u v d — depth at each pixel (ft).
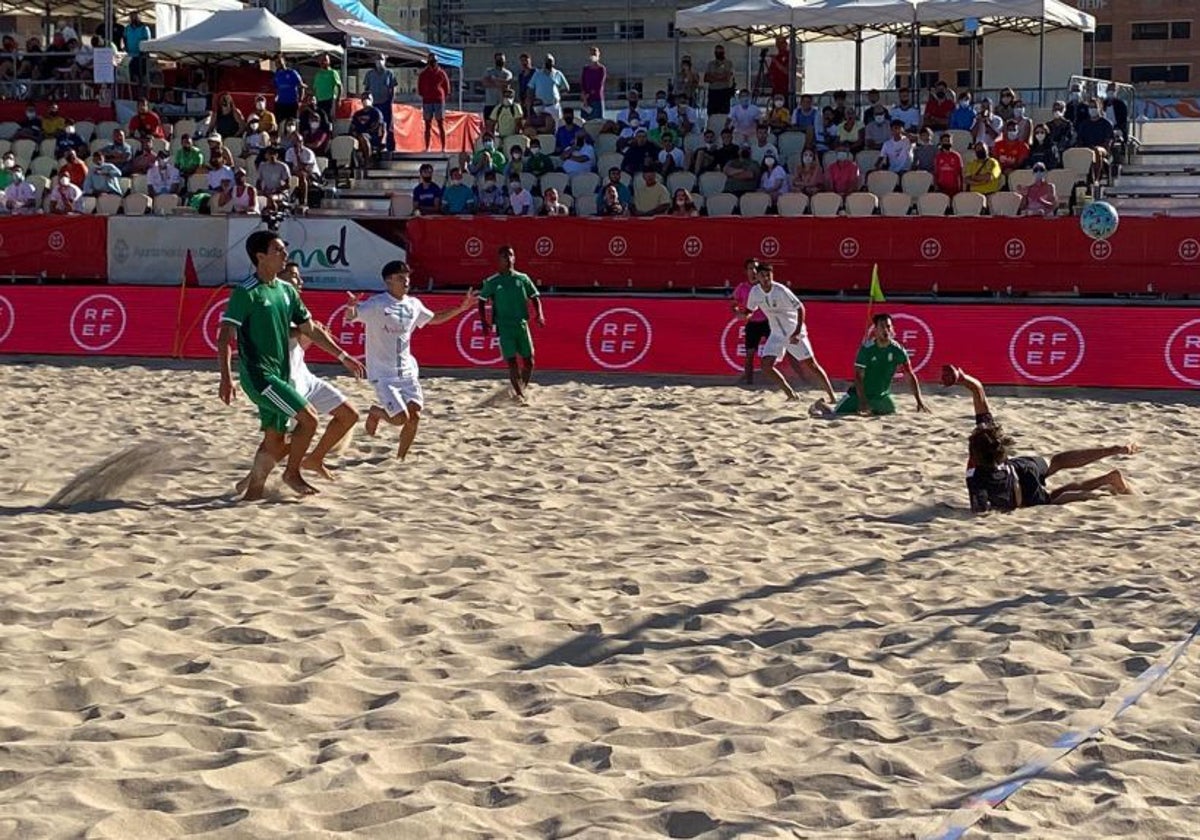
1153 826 15.19
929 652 22.45
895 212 77.10
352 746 17.48
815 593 26.48
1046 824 15.34
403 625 23.79
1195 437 48.62
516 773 16.62
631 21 264.52
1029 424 51.11
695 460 42.86
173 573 27.20
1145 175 86.79
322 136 93.97
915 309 66.18
